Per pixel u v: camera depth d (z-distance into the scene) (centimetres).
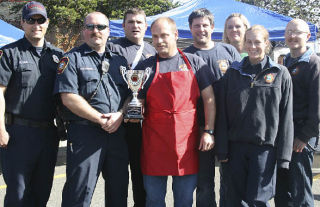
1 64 295
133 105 294
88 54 300
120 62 317
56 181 546
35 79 302
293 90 314
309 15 2398
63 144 764
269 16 869
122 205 312
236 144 294
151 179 297
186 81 291
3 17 1816
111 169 305
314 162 621
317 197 459
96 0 1742
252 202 282
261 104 281
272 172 287
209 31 353
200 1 920
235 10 882
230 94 293
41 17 302
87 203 292
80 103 284
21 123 300
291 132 285
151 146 294
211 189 340
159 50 295
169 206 430
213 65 350
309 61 307
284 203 337
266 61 287
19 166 297
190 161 292
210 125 299
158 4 2005
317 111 297
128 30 374
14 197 296
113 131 295
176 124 286
